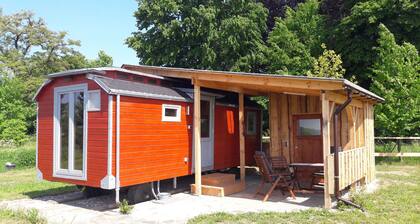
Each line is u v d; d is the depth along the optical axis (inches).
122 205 310.0
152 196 363.3
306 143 441.4
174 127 383.6
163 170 364.5
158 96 354.9
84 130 327.9
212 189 380.2
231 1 925.2
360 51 783.1
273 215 283.0
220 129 470.6
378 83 676.1
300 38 873.5
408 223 254.8
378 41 719.1
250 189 419.2
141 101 339.9
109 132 308.0
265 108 719.1
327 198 304.7
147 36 961.5
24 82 1423.5
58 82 353.7
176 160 384.5
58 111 353.1
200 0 927.7
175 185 395.9
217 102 466.6
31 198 373.7
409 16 741.9
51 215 298.2
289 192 386.0
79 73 328.5
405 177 470.9
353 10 783.7
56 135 352.2
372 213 283.4
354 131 397.1
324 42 837.2
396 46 681.0
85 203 348.5
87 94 327.9
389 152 665.0
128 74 360.5
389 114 673.0
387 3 741.9
